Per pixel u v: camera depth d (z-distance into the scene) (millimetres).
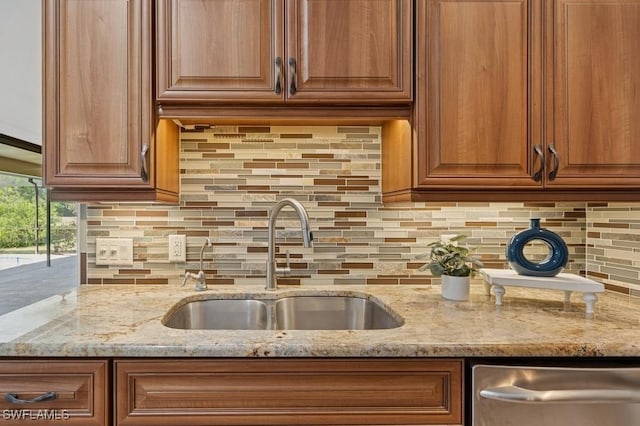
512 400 888
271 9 1236
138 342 918
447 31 1241
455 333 990
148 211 1571
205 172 1576
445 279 1366
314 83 1240
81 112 1224
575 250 1623
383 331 1001
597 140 1245
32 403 917
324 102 1259
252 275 1591
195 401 926
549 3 1246
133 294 1415
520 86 1244
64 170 1222
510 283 1276
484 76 1240
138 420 920
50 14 1223
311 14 1237
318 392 932
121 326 1035
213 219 1581
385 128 1546
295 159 1591
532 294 1441
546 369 915
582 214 1620
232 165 1581
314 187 1594
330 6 1241
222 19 1231
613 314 1169
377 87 1246
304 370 931
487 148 1242
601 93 1246
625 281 1429
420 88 1243
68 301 1312
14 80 1262
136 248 1568
